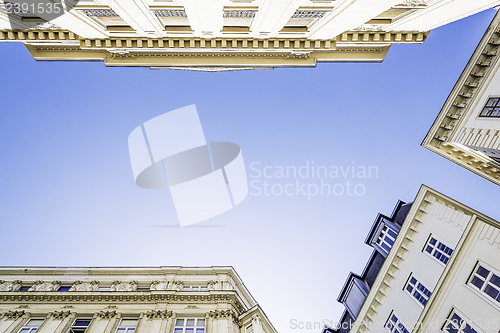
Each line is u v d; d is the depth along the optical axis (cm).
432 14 1802
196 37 2072
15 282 2502
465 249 1809
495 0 1619
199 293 2352
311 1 1504
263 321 2339
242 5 1541
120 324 2152
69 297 2311
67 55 2273
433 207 2234
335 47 2169
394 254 2395
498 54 2197
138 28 1839
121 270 2717
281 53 2305
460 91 2438
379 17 1953
